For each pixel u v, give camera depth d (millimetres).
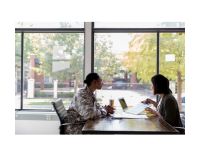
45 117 4352
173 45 4250
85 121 2789
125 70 4305
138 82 4297
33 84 4395
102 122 2535
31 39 4371
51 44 4363
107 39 4312
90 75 2988
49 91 4387
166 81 2920
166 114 2760
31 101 4414
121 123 2479
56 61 4367
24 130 4348
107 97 4316
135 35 4285
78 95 2924
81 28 4332
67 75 4363
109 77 4324
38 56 4375
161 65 4270
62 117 2934
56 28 4348
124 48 4305
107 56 4320
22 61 4367
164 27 4242
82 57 4355
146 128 2258
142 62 4285
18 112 4336
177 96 4250
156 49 4266
